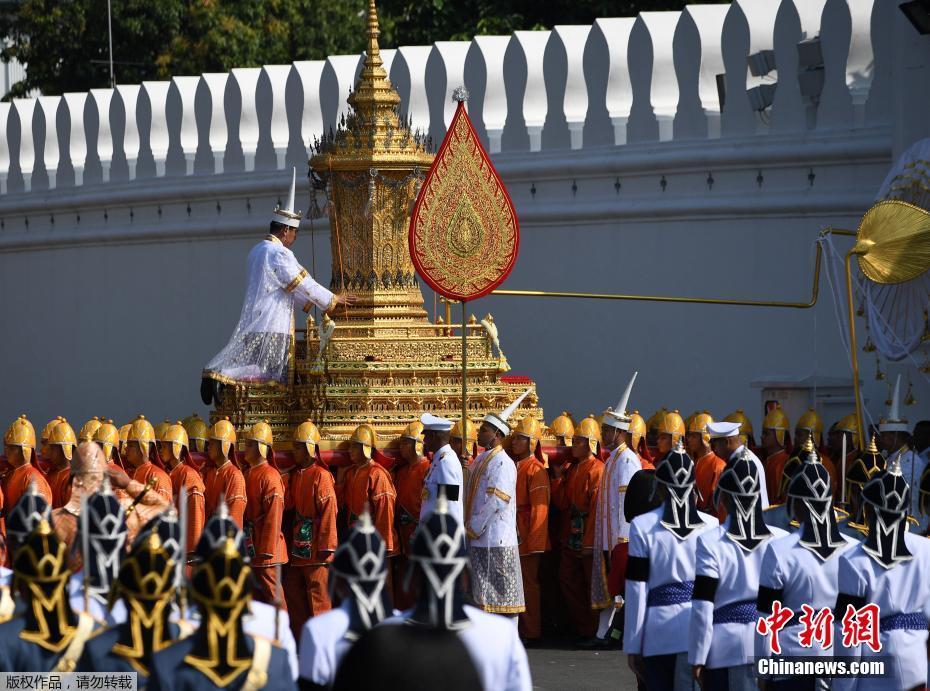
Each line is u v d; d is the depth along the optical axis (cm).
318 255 6731
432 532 2117
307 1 12006
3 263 8144
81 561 2769
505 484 4391
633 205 6047
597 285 6159
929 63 5134
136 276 7481
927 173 4572
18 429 4388
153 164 7400
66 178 7794
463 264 4344
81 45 11725
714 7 6031
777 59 5803
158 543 2253
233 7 11650
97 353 7662
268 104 6944
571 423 4922
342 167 4881
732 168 5847
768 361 5756
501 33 9988
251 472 4397
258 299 4806
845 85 5662
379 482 4456
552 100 6291
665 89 6078
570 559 4750
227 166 7094
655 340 6012
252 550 4372
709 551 3011
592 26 6206
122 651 2227
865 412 5078
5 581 2741
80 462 3722
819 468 2939
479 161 4341
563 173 6219
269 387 4816
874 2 5581
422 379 4822
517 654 2200
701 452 4709
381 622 2136
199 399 7200
